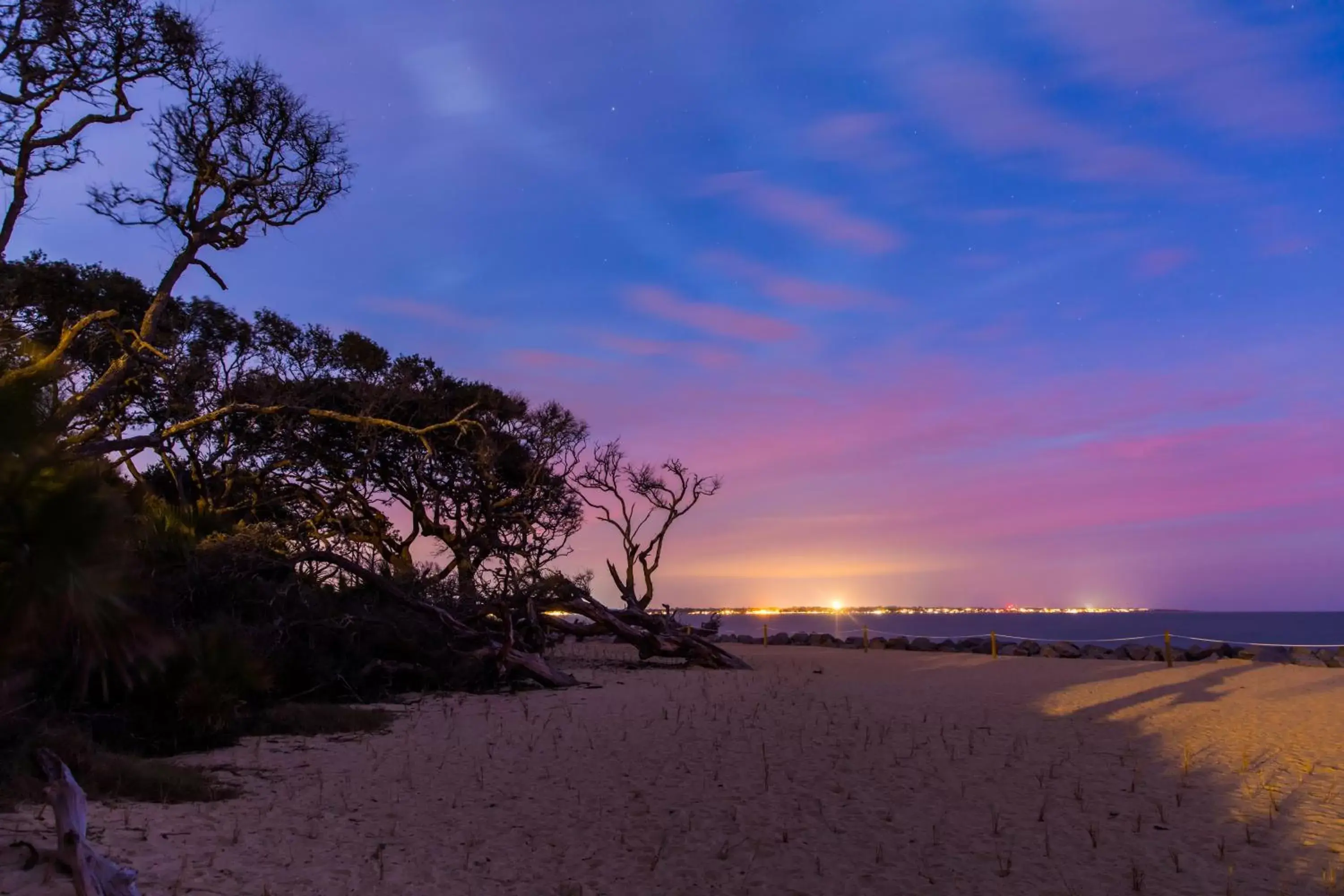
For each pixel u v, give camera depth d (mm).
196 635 11641
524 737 12000
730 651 32594
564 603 22656
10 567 4195
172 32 14992
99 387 14672
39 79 14078
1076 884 6180
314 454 26625
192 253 15688
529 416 29953
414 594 19297
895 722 13391
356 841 6949
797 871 6484
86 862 4469
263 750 10609
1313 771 9828
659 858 6730
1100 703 15766
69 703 9383
